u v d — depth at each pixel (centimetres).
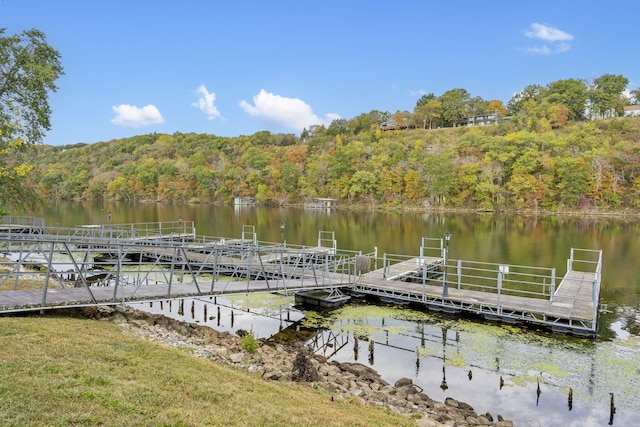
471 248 3866
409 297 1984
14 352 857
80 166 12288
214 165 11619
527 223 6044
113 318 1378
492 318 1784
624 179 7475
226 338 1448
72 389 717
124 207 9356
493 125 11775
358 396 1042
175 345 1209
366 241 4344
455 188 8262
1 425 584
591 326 1592
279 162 10856
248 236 4747
